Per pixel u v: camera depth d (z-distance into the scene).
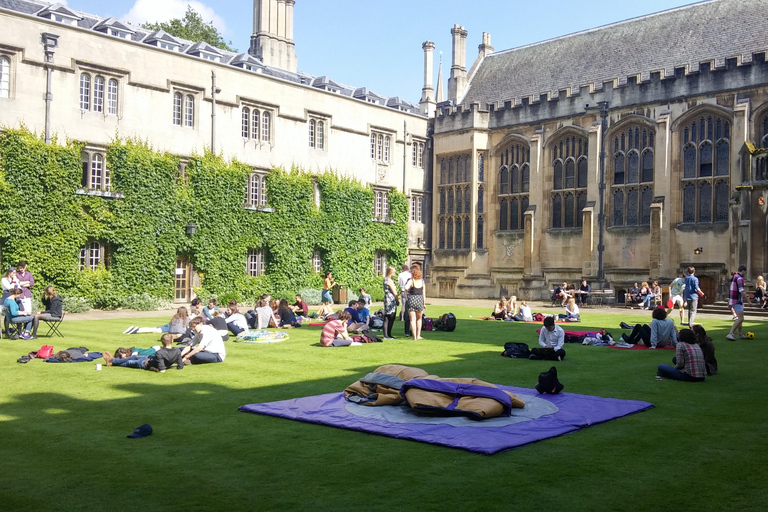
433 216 45.97
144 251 31.19
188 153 33.12
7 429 8.23
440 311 31.77
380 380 9.59
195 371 12.71
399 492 6.03
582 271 39.19
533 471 6.64
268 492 6.02
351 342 16.95
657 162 36.31
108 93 30.47
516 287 42.47
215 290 34.00
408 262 45.22
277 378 11.95
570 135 40.28
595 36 43.81
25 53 27.75
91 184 29.97
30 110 27.92
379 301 40.78
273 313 22.11
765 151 30.50
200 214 33.41
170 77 32.44
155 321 23.86
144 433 7.92
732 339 18.72
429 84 50.09
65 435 7.95
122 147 30.52
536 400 9.78
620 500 5.86
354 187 40.75
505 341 18.16
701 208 35.34
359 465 6.80
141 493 5.98
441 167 45.78
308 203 38.16
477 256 43.78
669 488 6.18
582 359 14.78
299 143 38.00
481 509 5.64
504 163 43.41
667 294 35.28
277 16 45.78
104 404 9.70
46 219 28.20
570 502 5.81
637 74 37.47
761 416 9.12
